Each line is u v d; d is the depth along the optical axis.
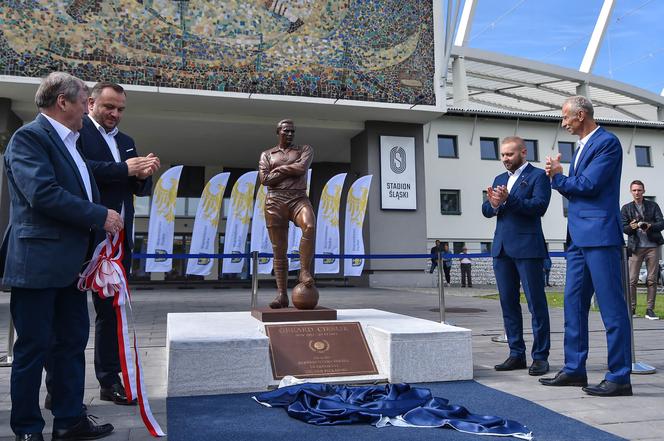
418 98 19.38
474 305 12.07
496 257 5.05
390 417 3.18
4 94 16.70
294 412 3.27
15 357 2.75
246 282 23.73
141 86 16.72
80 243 2.85
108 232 3.00
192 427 3.11
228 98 17.67
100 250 3.11
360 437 2.88
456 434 2.93
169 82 17.03
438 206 25.36
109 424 3.07
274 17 18.12
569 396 3.89
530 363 5.29
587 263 4.12
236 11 17.78
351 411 3.17
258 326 4.68
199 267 8.64
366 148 20.89
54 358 2.98
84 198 2.97
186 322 5.00
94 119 3.99
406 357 4.29
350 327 4.67
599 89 31.36
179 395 3.87
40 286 2.68
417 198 21.19
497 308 11.33
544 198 4.76
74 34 16.25
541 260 4.80
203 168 26.77
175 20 17.16
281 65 18.09
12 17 15.79
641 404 3.65
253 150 23.88
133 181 4.04
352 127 20.98
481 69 28.58
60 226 2.77
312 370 4.21
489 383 4.33
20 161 2.70
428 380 4.34
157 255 7.20
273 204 5.21
